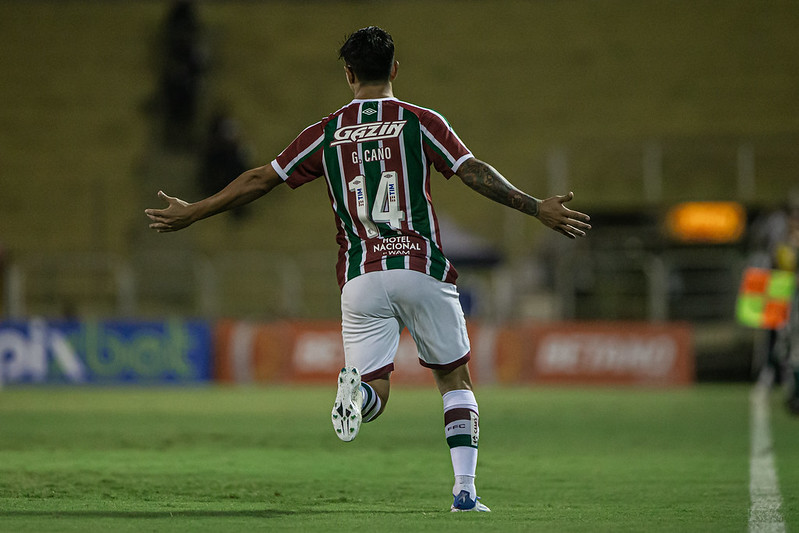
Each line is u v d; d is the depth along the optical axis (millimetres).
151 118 96688
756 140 90000
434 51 100250
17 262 76000
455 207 88312
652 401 54875
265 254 87375
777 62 97750
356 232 17828
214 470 26250
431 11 103188
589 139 92750
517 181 88750
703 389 64312
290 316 75312
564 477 25500
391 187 17609
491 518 17250
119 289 75875
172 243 87625
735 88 96000
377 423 41500
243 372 66562
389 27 102312
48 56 100812
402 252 17484
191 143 95000
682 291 71312
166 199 18031
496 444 34344
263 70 100125
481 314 71000
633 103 95312
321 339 67125
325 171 18062
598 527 16188
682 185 85438
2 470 25562
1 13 102375
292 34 102688
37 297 78188
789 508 19422
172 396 57469
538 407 50812
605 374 66000
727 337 69750
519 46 100188
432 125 17641
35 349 65375
